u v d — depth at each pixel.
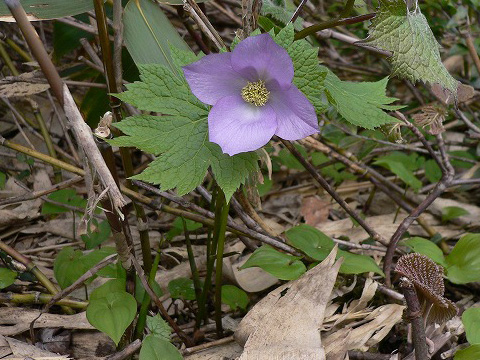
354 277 0.77
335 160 0.93
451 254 0.79
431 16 1.07
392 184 0.93
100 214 0.84
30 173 0.92
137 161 1.03
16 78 0.80
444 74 0.62
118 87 0.67
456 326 0.75
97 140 0.61
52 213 0.88
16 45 0.92
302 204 0.94
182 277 0.81
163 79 0.61
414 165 0.98
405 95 1.25
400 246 0.83
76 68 0.89
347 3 0.68
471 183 0.83
